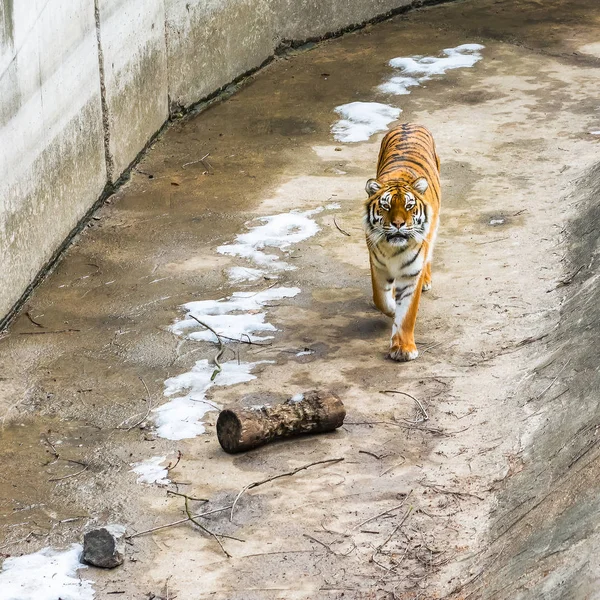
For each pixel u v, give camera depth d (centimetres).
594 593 478
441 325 911
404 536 638
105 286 1016
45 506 686
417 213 833
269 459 729
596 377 727
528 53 1695
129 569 620
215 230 1131
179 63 1435
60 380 848
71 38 1078
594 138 1346
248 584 603
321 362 862
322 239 1100
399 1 1892
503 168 1266
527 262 1022
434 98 1516
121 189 1247
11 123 931
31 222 993
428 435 748
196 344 899
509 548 586
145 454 741
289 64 1677
